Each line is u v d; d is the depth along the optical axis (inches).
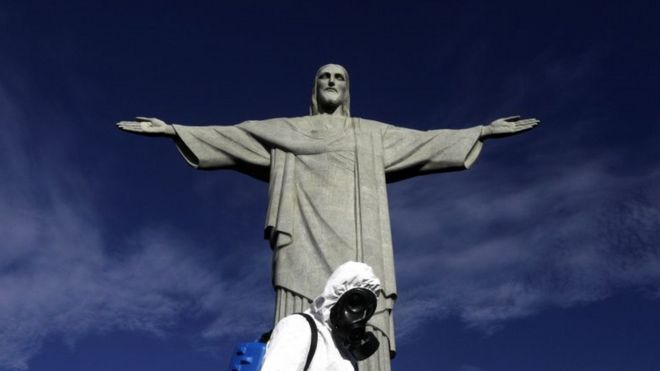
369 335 274.2
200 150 782.5
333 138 786.2
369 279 276.2
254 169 801.6
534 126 803.4
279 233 715.4
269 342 259.3
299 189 750.5
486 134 804.6
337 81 854.5
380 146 792.9
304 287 683.4
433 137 804.0
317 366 253.9
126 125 776.9
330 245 707.4
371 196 744.3
